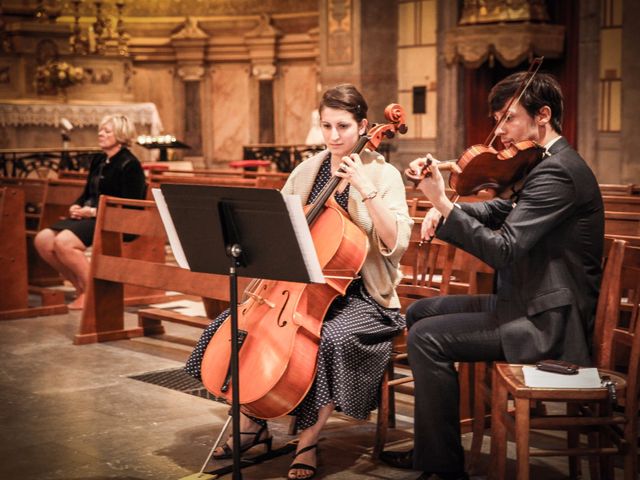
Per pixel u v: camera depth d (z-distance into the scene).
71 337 6.18
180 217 3.18
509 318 3.35
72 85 13.58
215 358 3.54
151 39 16.20
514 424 3.09
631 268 3.34
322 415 3.58
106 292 6.09
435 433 3.43
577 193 3.26
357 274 3.59
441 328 3.43
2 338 6.14
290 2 15.63
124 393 4.82
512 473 3.62
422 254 4.37
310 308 3.52
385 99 12.96
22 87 13.39
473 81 12.20
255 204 2.97
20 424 4.29
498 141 3.81
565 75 11.48
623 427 3.24
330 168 3.93
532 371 3.07
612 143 11.13
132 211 5.88
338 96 3.74
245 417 3.85
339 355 3.48
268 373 3.36
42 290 7.09
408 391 4.83
